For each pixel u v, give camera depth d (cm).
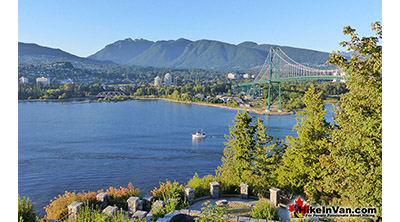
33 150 6781
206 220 1173
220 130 9781
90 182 4741
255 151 2284
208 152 6738
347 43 1259
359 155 1209
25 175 5019
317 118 1845
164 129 9931
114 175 5100
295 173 1888
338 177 1344
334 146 1416
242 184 1703
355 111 1218
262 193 1733
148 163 5819
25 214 1104
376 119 1127
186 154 6538
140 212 1427
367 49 1184
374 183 1161
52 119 11994
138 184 4684
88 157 6222
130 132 9294
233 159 2300
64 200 1505
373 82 1163
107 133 9088
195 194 1686
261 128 2295
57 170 5325
